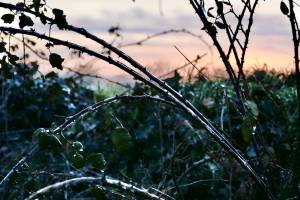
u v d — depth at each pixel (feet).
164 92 5.98
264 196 7.13
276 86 12.73
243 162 6.22
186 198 8.93
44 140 5.14
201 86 11.96
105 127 5.82
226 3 6.44
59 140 5.36
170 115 10.90
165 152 10.48
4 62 6.03
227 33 6.61
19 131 12.61
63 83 13.92
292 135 9.02
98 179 4.99
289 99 11.11
